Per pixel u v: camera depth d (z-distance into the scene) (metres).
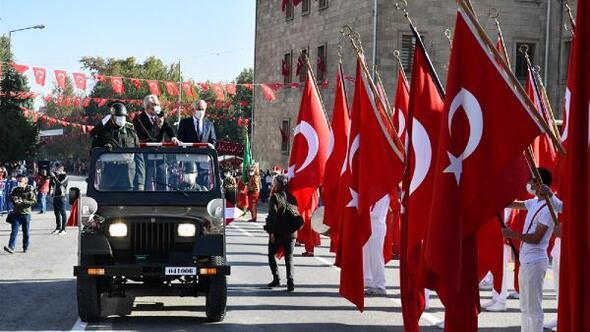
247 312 12.45
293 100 49.75
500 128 8.49
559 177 11.62
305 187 16.98
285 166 50.84
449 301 8.98
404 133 15.13
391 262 19.36
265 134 53.88
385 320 11.98
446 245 8.61
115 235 11.34
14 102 53.16
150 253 11.38
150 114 13.51
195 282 11.78
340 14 43.34
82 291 11.23
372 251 14.45
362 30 40.72
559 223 9.66
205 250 11.30
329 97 44.38
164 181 12.07
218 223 11.59
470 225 8.67
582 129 6.59
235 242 23.52
